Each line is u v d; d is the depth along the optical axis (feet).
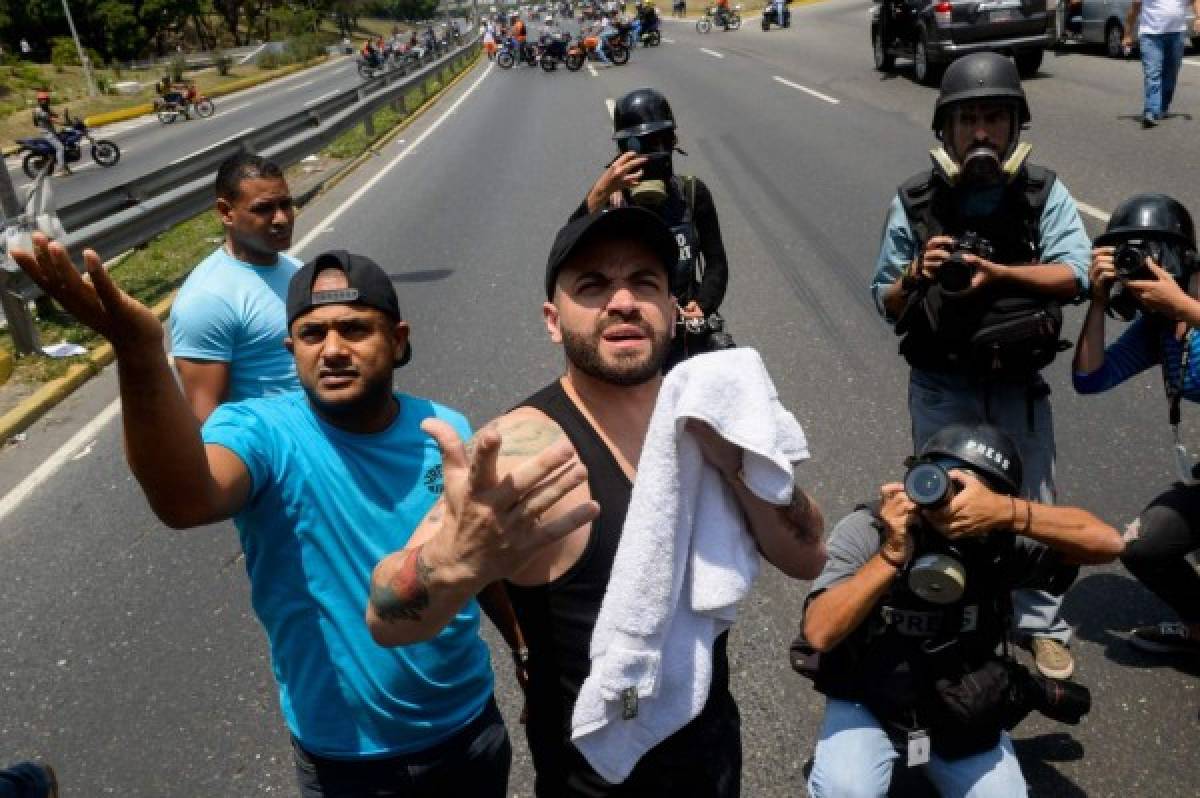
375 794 6.92
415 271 27.91
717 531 5.27
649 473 5.03
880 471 14.73
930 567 7.07
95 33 202.90
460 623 6.86
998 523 7.12
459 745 7.11
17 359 23.02
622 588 5.03
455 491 4.58
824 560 5.85
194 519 5.86
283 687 6.97
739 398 4.99
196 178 33.71
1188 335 9.92
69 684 11.60
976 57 9.87
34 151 70.59
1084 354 10.42
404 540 6.83
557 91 74.90
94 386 22.11
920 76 52.13
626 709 5.08
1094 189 27.27
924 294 10.07
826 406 16.98
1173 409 10.20
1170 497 10.05
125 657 12.03
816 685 8.16
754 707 10.35
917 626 7.55
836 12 121.80
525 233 31.14
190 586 13.44
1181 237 9.77
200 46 258.57
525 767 9.87
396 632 4.91
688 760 5.60
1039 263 10.18
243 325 10.11
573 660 5.46
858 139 39.70
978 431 7.55
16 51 198.08
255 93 147.33
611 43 94.43
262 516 6.68
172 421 5.39
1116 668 10.46
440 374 20.06
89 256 4.87
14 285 22.66
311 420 6.86
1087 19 51.62
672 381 5.00
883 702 7.79
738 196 32.45
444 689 6.88
